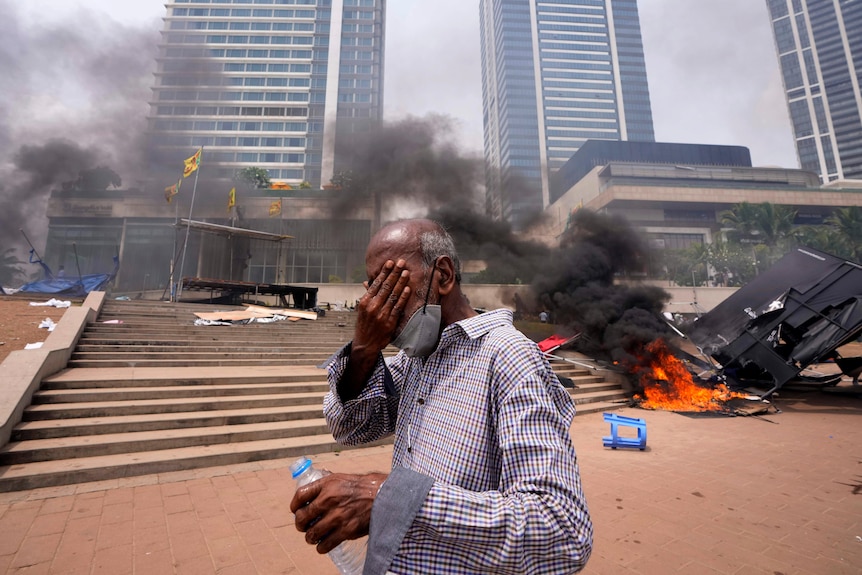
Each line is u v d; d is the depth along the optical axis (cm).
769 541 328
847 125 11019
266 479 449
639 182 6625
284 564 287
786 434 711
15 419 477
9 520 342
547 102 11081
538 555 69
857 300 911
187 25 7600
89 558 290
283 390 702
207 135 7131
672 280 3862
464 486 83
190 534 326
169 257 4203
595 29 11762
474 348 94
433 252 100
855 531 345
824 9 11650
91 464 439
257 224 4106
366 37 7806
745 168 6962
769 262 4525
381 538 67
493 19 12788
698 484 460
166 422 539
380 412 120
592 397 988
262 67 7562
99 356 768
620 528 350
